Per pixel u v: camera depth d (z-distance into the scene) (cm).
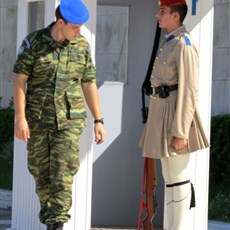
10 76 2466
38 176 1224
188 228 1377
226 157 1961
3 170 2245
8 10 2477
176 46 1218
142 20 1502
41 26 1438
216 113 2109
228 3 2095
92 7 1370
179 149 1220
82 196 1376
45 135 1204
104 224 1504
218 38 2116
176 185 1255
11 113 2305
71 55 1203
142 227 1352
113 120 1496
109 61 1532
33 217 1438
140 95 1502
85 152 1372
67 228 1368
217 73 2112
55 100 1194
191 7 1373
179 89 1207
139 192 1509
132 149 1502
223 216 1786
